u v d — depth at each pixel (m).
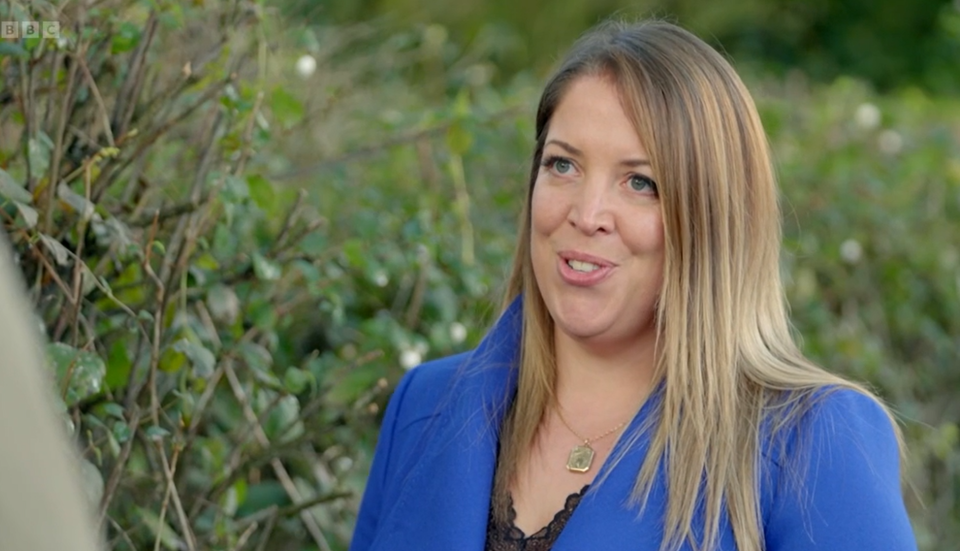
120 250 4.16
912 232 8.95
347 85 7.09
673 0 20.53
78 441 4.11
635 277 3.72
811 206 8.66
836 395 3.66
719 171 3.65
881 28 22.16
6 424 1.33
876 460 3.57
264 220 5.36
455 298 6.18
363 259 5.32
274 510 4.88
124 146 4.39
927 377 8.66
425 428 4.21
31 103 4.07
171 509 4.62
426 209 6.20
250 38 4.94
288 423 4.89
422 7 17.67
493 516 3.84
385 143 6.01
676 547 3.49
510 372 4.11
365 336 5.89
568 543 3.56
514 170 7.36
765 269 3.82
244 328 5.01
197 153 4.75
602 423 3.88
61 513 1.37
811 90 13.00
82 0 4.13
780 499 3.52
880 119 9.79
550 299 3.82
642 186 3.68
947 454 8.23
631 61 3.67
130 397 4.36
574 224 3.70
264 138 4.62
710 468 3.54
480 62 13.28
